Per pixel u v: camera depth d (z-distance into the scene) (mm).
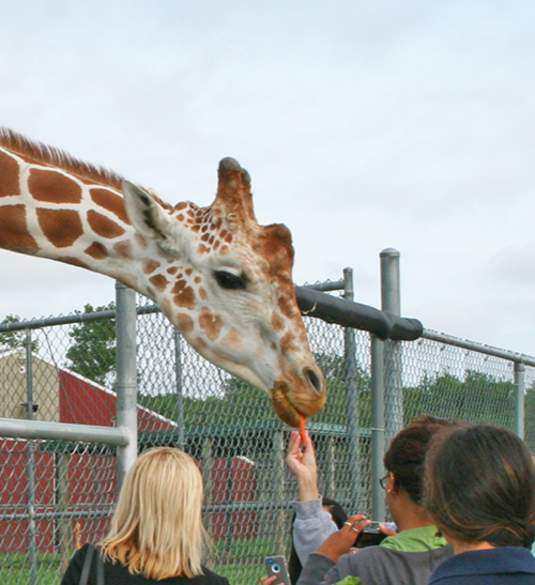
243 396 5711
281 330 5609
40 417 7383
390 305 6078
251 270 5633
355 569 2904
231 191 5762
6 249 6047
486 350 7367
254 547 5449
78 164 6160
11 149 6047
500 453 2152
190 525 2895
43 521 5012
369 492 6184
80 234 5984
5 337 7477
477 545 2150
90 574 2857
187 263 5809
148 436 5203
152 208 5766
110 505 4914
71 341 6801
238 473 5512
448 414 6977
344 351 5949
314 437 6039
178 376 5469
